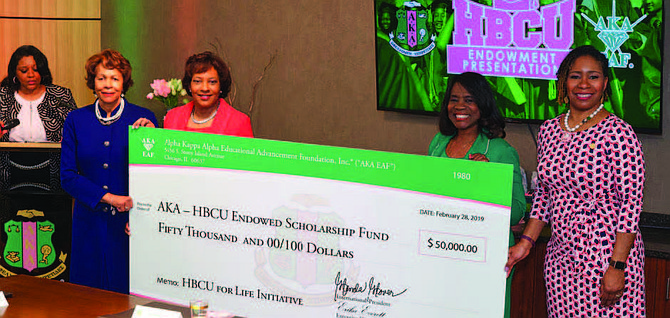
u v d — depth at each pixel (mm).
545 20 4605
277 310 2559
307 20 5930
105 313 2455
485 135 3240
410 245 2396
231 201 2566
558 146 3117
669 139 4316
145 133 2648
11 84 5492
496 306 2340
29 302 2570
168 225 2672
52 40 7570
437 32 5059
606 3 4367
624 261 2963
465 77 3238
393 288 2426
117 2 7340
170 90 5430
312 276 2504
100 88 3494
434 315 2400
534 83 4703
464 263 2352
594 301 3041
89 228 3559
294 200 2488
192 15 6703
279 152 2486
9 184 4582
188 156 2605
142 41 7152
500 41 4801
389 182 2389
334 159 2430
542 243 4234
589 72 3023
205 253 2631
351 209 2434
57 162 4566
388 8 5277
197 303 2361
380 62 5395
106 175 3555
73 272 3605
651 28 4230
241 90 6395
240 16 6348
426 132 5305
